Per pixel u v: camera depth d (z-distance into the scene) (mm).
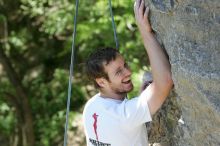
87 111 2832
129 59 7863
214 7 2287
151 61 2717
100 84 2777
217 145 2521
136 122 2658
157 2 2557
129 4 7820
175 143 2930
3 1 11312
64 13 9344
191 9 2375
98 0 8508
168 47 2605
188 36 2441
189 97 2527
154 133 3141
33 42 12883
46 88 11906
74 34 3238
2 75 12023
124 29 7961
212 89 2375
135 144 2750
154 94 2631
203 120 2520
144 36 2771
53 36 12820
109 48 2758
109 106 2732
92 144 2844
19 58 12938
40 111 11602
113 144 2748
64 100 11461
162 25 2621
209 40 2355
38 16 12312
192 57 2426
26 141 10953
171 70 2609
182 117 2711
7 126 10758
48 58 12758
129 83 2775
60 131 11117
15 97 10750
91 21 8344
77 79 11734
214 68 2346
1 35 11984
